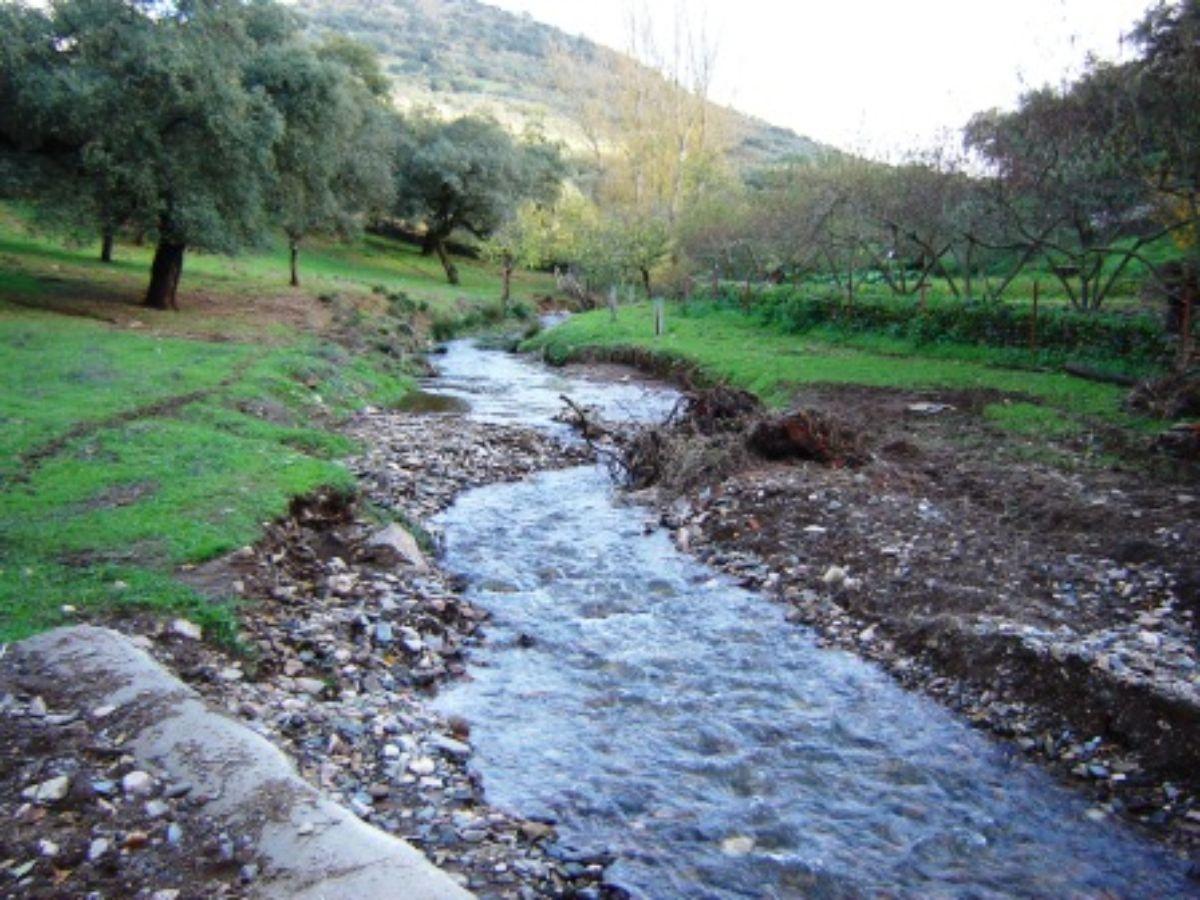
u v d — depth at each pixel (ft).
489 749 23.38
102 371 60.34
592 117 239.30
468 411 72.18
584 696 26.45
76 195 85.61
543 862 18.74
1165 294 64.95
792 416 47.60
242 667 25.54
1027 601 30.50
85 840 16.96
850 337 92.38
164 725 20.20
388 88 232.53
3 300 85.51
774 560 36.68
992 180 87.61
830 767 22.94
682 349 90.89
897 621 30.50
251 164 90.12
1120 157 74.54
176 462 41.04
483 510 45.27
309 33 447.83
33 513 34.17
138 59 81.25
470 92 474.08
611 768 22.67
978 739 24.38
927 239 96.27
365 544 35.81
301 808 17.71
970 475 43.62
